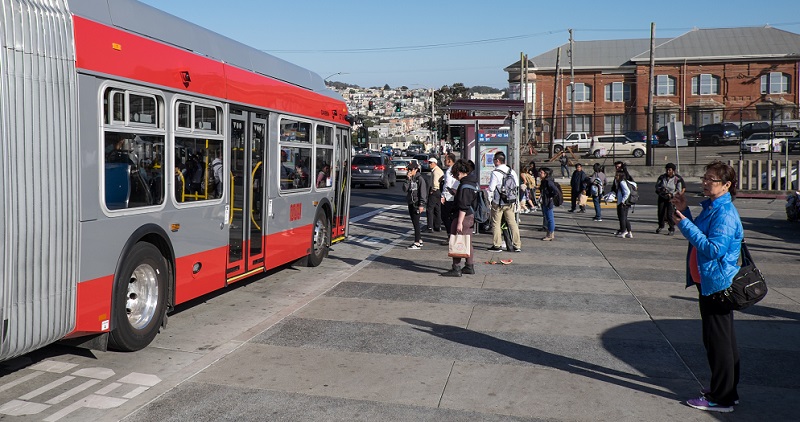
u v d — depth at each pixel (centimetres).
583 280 1109
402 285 1064
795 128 5278
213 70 845
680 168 3919
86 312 615
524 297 980
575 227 1886
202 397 582
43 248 557
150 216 711
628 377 640
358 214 2273
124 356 698
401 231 1806
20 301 533
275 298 993
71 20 595
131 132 678
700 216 557
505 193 1395
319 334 779
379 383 620
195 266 809
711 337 553
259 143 995
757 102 6906
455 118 1783
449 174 1434
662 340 763
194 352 719
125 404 567
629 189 1641
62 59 579
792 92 6856
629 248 1475
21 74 533
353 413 550
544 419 542
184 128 778
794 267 1262
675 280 1111
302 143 1165
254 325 838
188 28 822
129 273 675
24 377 631
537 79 7438
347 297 975
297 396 586
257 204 991
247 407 561
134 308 709
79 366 665
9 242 520
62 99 578
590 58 7400
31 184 543
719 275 534
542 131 6081
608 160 5075
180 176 772
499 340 760
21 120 532
